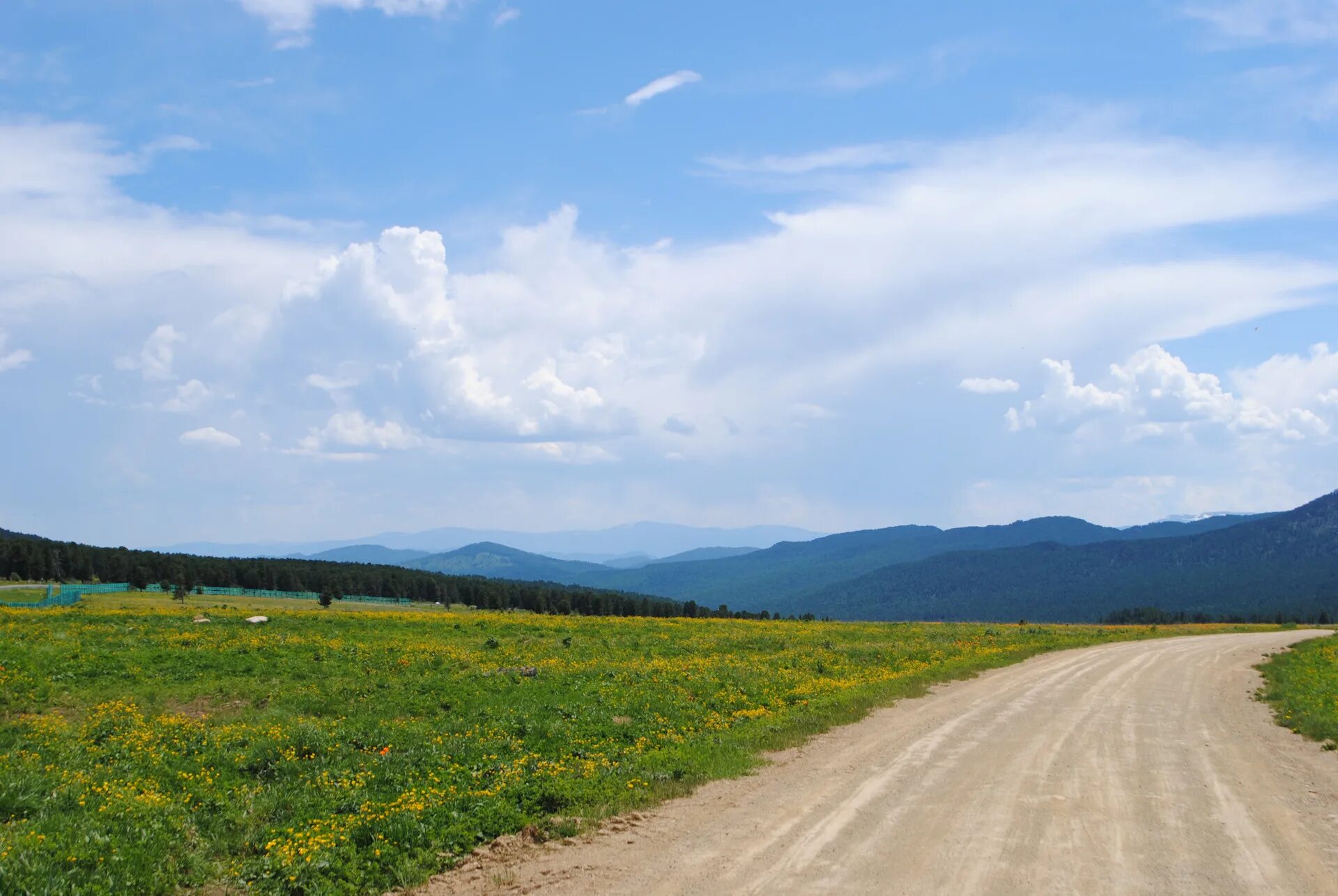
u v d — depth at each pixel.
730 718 23.89
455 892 10.67
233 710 24.50
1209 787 15.31
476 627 53.53
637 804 14.33
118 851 11.09
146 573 117.31
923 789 15.04
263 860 11.53
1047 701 26.86
